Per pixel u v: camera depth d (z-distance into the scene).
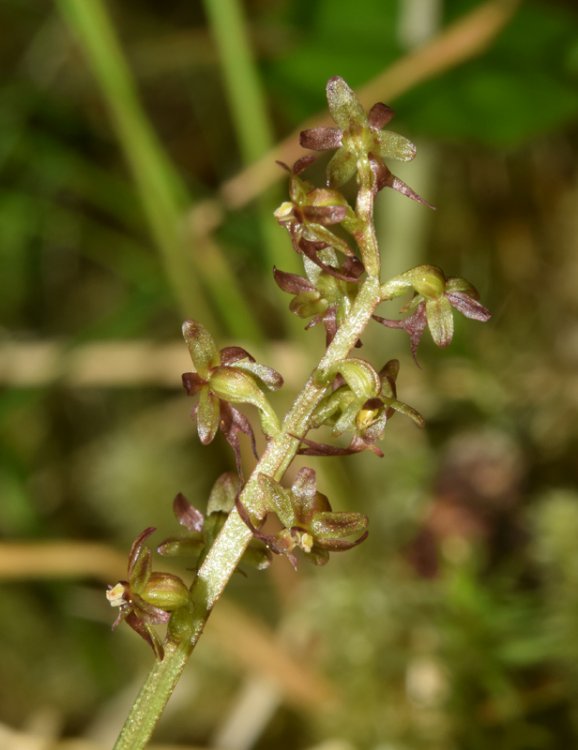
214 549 0.08
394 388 0.08
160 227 0.15
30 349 0.17
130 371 0.17
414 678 0.14
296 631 0.15
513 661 0.14
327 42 0.18
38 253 0.21
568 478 0.17
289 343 0.17
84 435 0.20
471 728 0.14
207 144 0.23
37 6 0.22
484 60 0.17
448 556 0.15
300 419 0.08
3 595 0.17
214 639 0.15
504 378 0.18
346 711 0.14
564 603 0.14
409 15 0.18
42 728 0.14
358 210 0.08
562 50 0.18
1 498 0.18
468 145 0.21
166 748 0.14
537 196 0.21
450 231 0.21
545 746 0.13
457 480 0.15
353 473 0.17
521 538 0.15
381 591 0.15
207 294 0.18
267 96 0.21
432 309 0.08
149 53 0.21
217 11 0.15
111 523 0.18
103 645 0.17
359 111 0.08
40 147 0.20
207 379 0.08
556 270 0.20
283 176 0.16
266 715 0.14
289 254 0.16
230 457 0.19
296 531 0.08
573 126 0.21
